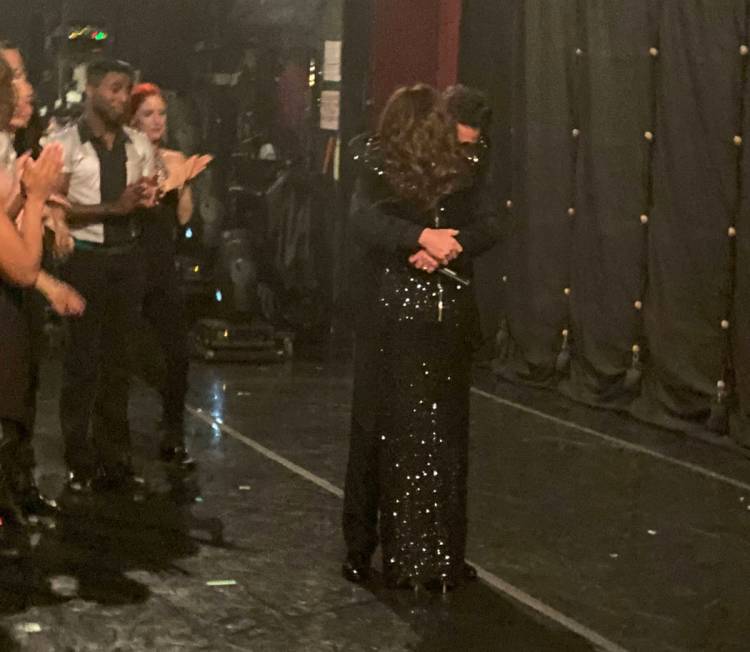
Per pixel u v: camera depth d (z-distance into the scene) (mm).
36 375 4430
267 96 9203
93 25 9281
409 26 8359
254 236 8625
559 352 7184
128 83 4688
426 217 3807
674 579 4172
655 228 6438
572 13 6945
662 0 6305
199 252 8359
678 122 6234
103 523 4535
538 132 7191
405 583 3926
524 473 5477
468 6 7859
